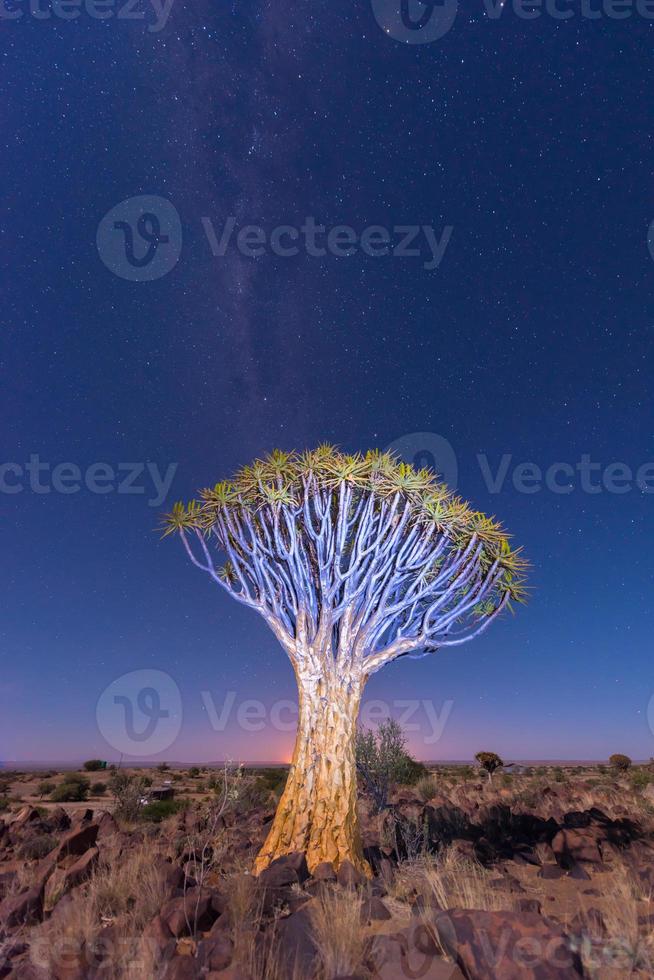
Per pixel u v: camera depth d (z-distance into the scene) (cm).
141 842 835
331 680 696
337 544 750
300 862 562
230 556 779
